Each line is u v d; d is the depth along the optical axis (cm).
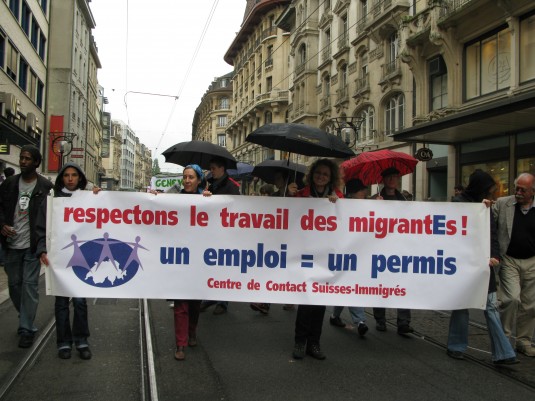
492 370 454
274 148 607
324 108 2870
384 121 2227
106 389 392
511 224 493
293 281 489
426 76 1814
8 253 495
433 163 1816
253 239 489
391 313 706
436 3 1598
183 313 480
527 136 1322
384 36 2162
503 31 1451
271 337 562
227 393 390
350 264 490
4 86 2061
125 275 479
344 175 620
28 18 2609
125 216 482
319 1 3172
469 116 1156
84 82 4394
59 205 474
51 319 604
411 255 491
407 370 451
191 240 487
